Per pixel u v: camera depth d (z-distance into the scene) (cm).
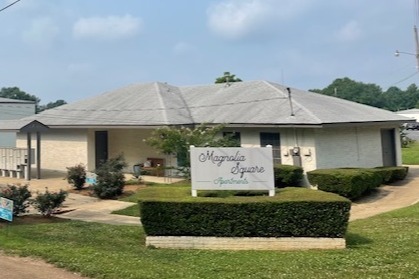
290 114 1903
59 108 2898
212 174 981
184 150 1644
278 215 911
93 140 2481
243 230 918
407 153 3375
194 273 682
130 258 773
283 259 796
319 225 902
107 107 2625
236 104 2300
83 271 682
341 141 1922
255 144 2019
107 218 1316
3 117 4369
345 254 830
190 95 2762
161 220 934
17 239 914
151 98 2564
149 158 2338
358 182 1591
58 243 892
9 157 2348
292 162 1881
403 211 1345
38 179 2230
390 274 677
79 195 1734
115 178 1684
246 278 658
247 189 970
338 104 2242
